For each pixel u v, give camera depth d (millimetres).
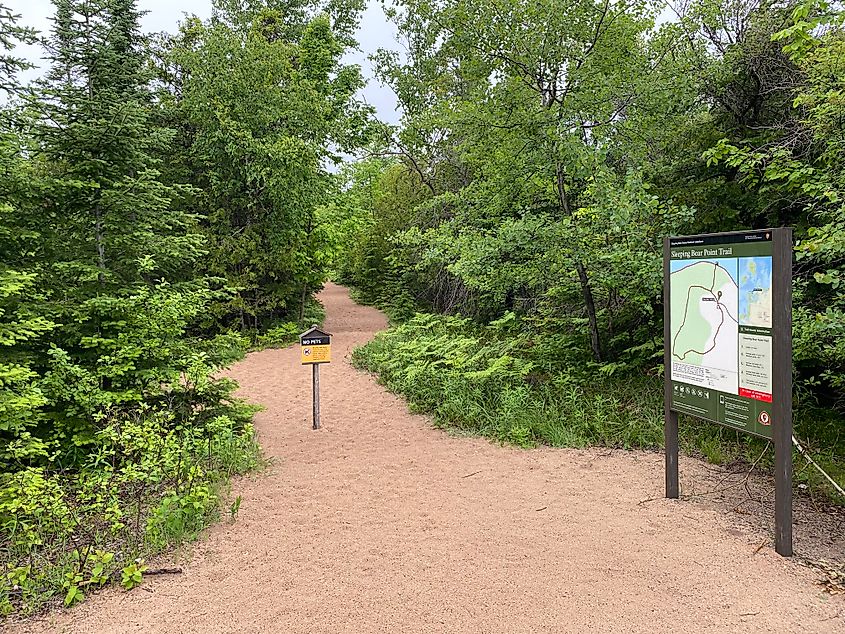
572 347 9844
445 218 19031
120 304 5867
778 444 4152
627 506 5125
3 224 5598
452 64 16781
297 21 23031
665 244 5250
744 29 9742
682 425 7316
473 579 3875
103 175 6156
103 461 5266
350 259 31438
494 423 7719
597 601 3596
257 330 17859
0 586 3736
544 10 8375
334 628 3355
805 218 7688
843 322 5406
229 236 16938
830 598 3615
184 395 6945
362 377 12016
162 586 3863
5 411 4730
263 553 4312
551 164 8469
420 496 5453
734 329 4527
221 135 16219
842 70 6266
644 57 9336
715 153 6570
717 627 3326
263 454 6840
